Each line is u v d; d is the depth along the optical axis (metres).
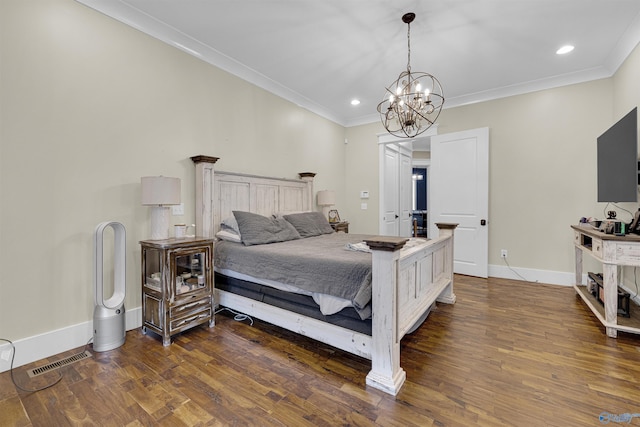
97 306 2.04
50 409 1.43
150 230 2.52
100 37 2.21
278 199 3.86
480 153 4.00
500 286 3.56
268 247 2.61
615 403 1.44
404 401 1.48
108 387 1.60
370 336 1.74
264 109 3.68
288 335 2.28
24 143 1.85
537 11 2.32
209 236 2.87
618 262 2.13
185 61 2.79
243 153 3.40
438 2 2.22
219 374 1.73
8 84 1.79
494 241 4.02
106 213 2.24
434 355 1.93
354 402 1.48
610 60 3.08
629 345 2.03
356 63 3.22
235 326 2.46
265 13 2.38
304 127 4.37
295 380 1.67
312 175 4.29
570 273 3.53
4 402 1.48
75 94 2.08
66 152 2.04
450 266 2.97
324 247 2.59
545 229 3.68
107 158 2.25
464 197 4.15
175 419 1.36
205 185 2.84
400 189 5.71
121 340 2.11
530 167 3.75
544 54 2.99
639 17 2.39
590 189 3.40
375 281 1.62
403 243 1.59
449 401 1.47
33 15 1.88
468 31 2.60
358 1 2.23
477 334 2.24
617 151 2.55
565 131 3.53
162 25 2.54
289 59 3.14
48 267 1.96
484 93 3.97
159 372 1.75
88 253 2.14
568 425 1.29
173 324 2.16
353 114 5.02
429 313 2.66
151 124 2.53
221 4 2.27
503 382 1.63
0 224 1.77
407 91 2.50
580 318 2.53
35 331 1.90
